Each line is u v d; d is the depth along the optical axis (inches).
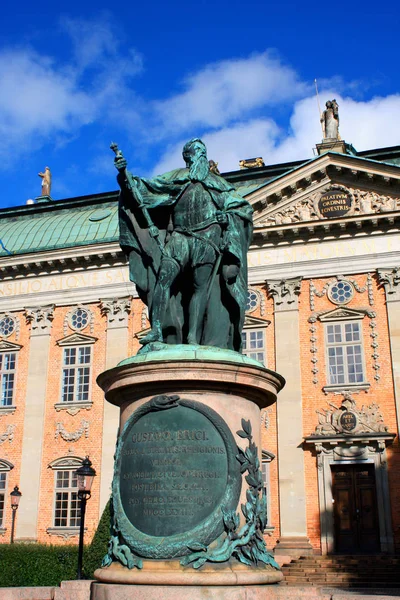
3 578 864.9
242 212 333.1
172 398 271.4
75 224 1521.9
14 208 1633.9
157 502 259.9
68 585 327.3
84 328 1379.2
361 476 1156.5
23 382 1384.1
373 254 1255.5
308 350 1234.6
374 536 1120.8
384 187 1284.4
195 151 337.4
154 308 311.1
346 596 271.1
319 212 1305.4
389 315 1211.9
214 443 266.4
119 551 259.9
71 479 1289.4
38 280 1439.5
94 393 1328.7
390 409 1164.5
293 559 1081.4
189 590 238.1
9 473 1328.7
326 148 1408.7
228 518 256.7
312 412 1197.1
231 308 328.2
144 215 328.8
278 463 1179.9
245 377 278.5
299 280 1273.4
